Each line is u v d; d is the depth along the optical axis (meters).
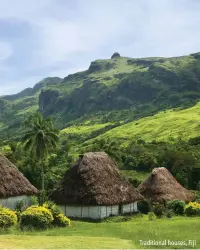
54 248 19.27
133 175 83.00
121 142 140.00
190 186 76.12
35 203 42.84
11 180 40.62
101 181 42.19
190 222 32.78
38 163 69.81
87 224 34.91
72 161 89.12
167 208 43.94
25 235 24.53
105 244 20.88
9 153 74.75
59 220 31.31
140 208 47.69
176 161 82.12
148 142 123.00
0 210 28.61
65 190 42.47
